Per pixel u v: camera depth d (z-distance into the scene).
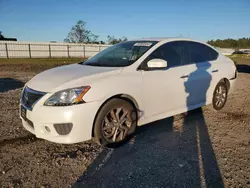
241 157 3.24
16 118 4.74
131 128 3.62
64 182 2.62
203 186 2.56
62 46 40.09
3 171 2.80
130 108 3.56
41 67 18.52
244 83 10.09
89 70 3.62
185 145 3.58
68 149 3.41
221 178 2.72
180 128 4.27
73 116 3.00
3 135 3.87
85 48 42.47
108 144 3.40
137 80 3.61
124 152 3.33
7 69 16.30
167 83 4.01
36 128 3.16
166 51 4.22
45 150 3.38
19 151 3.33
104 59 4.23
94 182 2.62
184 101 4.42
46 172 2.81
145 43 4.27
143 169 2.89
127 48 4.34
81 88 3.11
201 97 4.81
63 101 3.03
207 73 4.81
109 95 3.27
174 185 2.57
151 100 3.84
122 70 3.57
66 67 4.06
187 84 4.37
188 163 3.04
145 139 3.78
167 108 4.14
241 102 6.43
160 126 4.35
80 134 3.09
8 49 35.34
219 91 5.34
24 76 12.28
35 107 3.11
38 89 3.23
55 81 3.28
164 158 3.17
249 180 2.70
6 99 6.41
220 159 3.17
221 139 3.83
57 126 3.03
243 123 4.65
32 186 2.53
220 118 4.90
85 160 3.09
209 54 5.16
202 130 4.20
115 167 2.93
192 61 4.64
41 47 38.12
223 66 5.31
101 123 3.26
